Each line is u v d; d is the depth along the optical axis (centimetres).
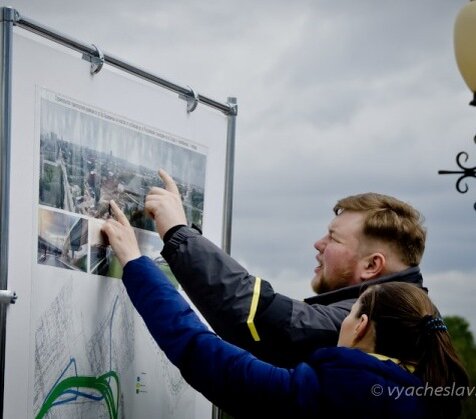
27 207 298
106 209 326
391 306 300
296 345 328
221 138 383
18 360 296
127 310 337
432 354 296
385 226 350
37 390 302
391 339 299
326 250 356
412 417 289
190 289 328
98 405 326
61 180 309
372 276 351
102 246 325
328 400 291
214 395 302
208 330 310
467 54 405
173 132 357
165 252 330
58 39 310
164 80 351
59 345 309
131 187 337
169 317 309
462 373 299
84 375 319
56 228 307
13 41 294
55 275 307
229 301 325
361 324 301
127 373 338
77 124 315
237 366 299
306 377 296
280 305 328
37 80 302
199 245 328
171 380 359
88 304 320
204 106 375
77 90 316
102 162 325
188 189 365
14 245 294
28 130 298
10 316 293
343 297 346
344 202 360
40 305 302
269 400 296
